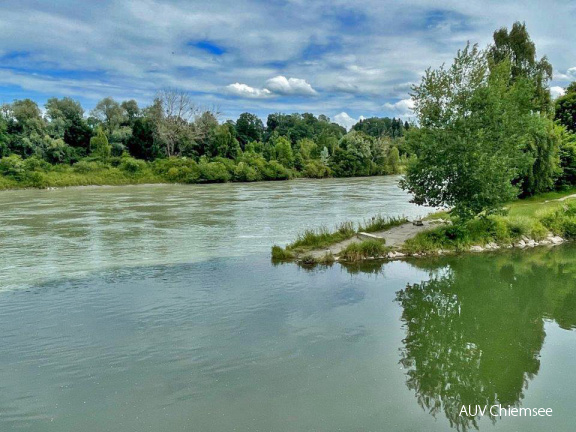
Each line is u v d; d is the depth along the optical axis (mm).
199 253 16703
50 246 18031
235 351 8219
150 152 81625
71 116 83625
